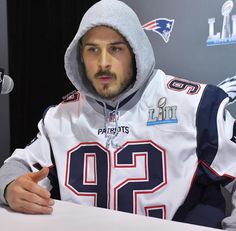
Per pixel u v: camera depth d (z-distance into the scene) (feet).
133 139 3.31
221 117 3.20
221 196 3.31
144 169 3.23
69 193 3.37
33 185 2.68
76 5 5.09
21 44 5.59
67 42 5.23
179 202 3.10
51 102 5.52
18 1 5.53
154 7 4.18
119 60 3.26
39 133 3.80
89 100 3.57
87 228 2.22
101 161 3.34
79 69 3.54
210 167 3.21
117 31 3.18
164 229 2.17
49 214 2.51
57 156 3.52
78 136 3.51
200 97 3.27
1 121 6.14
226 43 3.83
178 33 4.08
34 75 5.57
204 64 3.98
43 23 5.40
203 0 3.89
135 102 3.42
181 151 3.19
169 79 3.54
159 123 3.29
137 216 2.42
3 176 3.17
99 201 3.29
